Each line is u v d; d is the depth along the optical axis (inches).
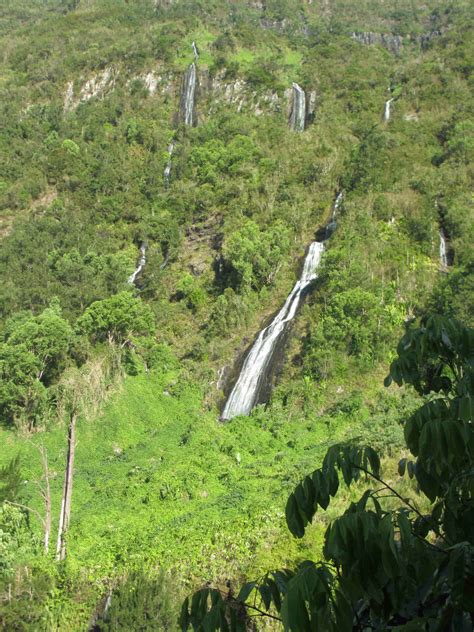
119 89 3548.2
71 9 5324.8
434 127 2711.6
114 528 943.7
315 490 174.2
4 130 3193.9
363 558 145.6
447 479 175.9
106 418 1475.1
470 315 1386.6
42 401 1462.8
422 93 3031.5
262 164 2559.1
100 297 1963.6
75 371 1513.3
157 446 1375.5
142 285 2165.4
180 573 761.0
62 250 2215.8
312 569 138.6
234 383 1658.5
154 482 1104.2
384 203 1969.7
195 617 156.4
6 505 856.3
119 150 2977.4
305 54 3838.6
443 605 150.6
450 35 3560.5
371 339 1517.0
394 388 1427.2
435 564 159.3
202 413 1565.0
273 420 1408.7
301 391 1461.6
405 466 197.6
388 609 156.5
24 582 737.0
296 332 1658.5
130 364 1688.0
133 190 2652.6
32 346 1536.7
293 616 131.8
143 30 4079.7
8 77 3905.0
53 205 2576.3
